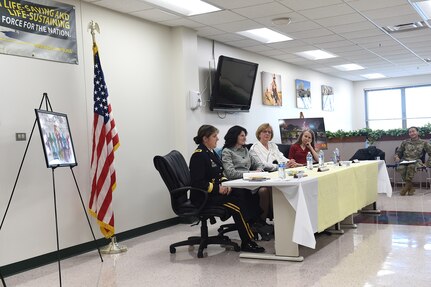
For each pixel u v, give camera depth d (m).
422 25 7.06
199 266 3.97
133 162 5.54
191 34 6.54
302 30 6.99
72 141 4.27
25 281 3.79
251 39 7.48
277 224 4.02
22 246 4.09
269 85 9.19
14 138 4.06
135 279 3.69
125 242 5.19
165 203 6.04
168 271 3.87
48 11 4.46
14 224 4.03
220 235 4.72
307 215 3.65
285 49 8.47
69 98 4.66
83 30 4.90
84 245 4.75
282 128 9.14
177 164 4.45
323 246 4.45
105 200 4.62
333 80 12.81
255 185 3.85
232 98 7.48
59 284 3.66
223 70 7.13
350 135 9.48
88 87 4.91
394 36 7.76
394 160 8.56
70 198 4.60
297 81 10.49
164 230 5.84
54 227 4.39
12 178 4.03
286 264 3.87
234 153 4.83
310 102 11.18
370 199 5.88
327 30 7.06
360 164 5.62
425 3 5.96
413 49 9.03
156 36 6.07
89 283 3.66
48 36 4.45
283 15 6.07
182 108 6.33
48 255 4.33
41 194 4.28
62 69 4.60
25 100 4.18
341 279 3.39
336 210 4.46
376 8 5.93
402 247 4.26
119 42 5.42
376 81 14.02
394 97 13.88
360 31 7.24
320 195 4.06
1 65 3.98
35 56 4.29
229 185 3.94
